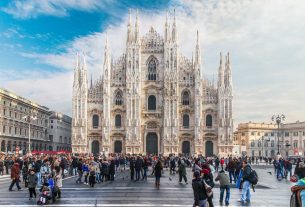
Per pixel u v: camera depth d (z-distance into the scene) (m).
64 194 39.28
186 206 31.14
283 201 34.78
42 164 49.62
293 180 16.67
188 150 134.50
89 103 135.62
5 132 126.62
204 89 134.62
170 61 133.75
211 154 133.38
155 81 135.62
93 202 33.56
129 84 133.75
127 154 116.44
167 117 132.25
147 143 135.38
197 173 23.23
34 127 158.00
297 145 195.12
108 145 132.50
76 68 134.88
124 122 135.12
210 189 23.05
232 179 58.00
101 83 136.25
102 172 53.47
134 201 34.06
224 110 130.88
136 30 135.50
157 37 137.00
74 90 134.00
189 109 134.38
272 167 104.69
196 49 133.88
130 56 134.62
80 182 52.38
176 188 45.06
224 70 132.38
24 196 38.59
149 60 136.50
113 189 43.97
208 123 134.25
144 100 135.75
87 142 134.50
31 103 152.75
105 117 133.25
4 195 39.38
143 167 58.53
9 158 72.94
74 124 133.12
